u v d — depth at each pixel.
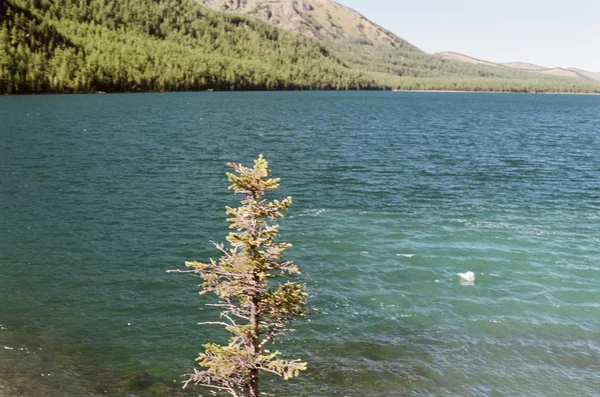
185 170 60.50
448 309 28.06
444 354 23.97
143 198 47.88
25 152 68.12
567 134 109.38
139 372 22.28
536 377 22.38
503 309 28.09
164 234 38.56
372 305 28.34
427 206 47.50
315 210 45.56
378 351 24.11
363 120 133.88
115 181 53.91
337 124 120.94
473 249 36.41
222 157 70.00
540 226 41.69
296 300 16.23
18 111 125.88
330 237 38.59
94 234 38.12
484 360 23.55
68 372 22.12
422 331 25.91
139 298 28.67
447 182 57.62
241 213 15.48
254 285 15.38
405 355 23.83
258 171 15.30
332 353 23.89
